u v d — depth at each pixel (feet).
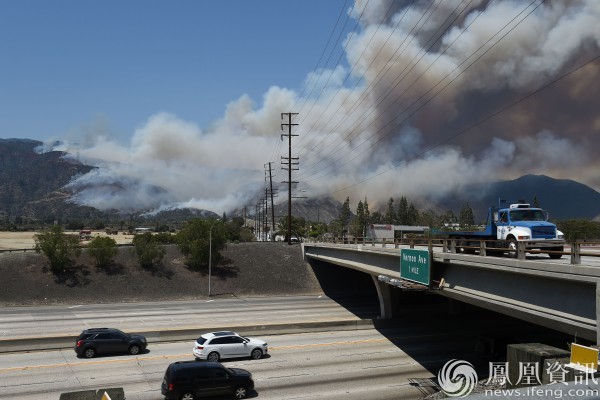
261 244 269.03
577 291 60.03
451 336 138.21
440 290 93.50
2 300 189.47
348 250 171.83
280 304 200.23
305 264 252.42
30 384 89.51
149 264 232.32
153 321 157.07
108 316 166.50
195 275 232.73
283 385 91.09
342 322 146.82
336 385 91.56
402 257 110.32
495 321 160.45
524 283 70.33
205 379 80.38
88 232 559.79
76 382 91.09
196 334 130.31
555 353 27.20
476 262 79.71
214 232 237.86
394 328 149.18
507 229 96.89
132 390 86.79
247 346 110.42
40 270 212.02
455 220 543.39
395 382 93.76
